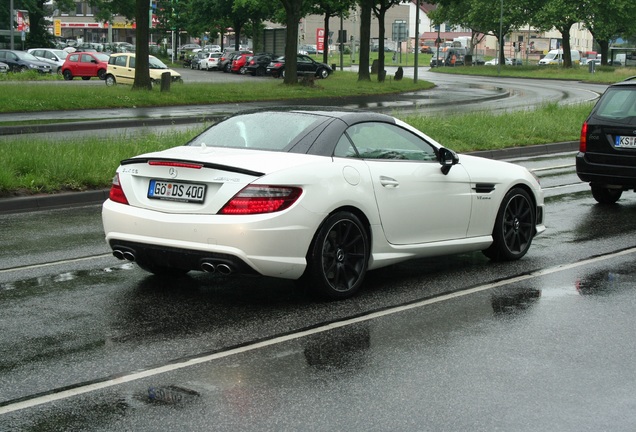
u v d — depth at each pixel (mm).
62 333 6020
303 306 6820
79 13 127938
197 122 26188
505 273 8062
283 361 5469
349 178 6992
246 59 67938
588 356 5641
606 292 7355
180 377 5156
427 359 5539
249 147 7125
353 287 7066
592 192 12758
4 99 29250
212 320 6391
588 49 151125
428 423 4477
